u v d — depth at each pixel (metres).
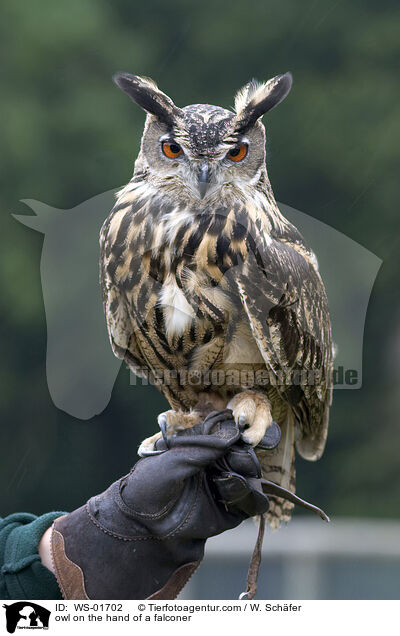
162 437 7.52
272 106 8.68
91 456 29.11
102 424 28.53
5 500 29.12
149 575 7.05
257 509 7.09
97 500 7.14
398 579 17.77
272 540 17.88
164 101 8.55
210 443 7.05
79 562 6.98
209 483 7.20
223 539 17.50
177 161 8.34
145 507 6.99
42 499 29.22
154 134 8.52
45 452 29.16
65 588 6.94
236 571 17.31
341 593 17.69
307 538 17.98
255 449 7.67
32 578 6.91
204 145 8.33
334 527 19.83
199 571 17.23
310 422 8.88
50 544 7.04
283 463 9.02
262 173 8.69
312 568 17.77
